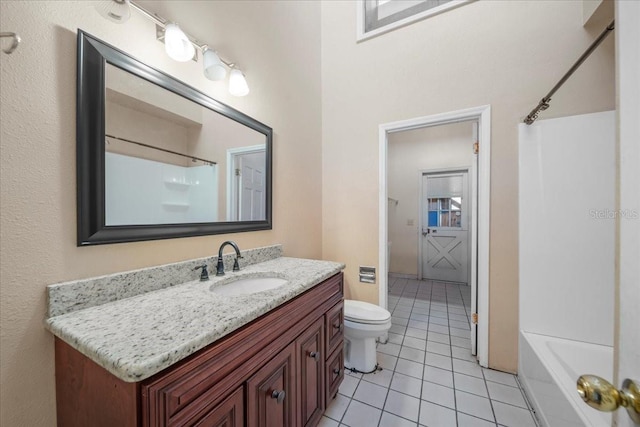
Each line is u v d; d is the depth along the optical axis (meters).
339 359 1.44
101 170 0.87
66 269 0.79
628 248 0.42
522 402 1.46
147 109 1.01
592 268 1.50
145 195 1.01
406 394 1.53
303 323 1.10
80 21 0.82
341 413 1.38
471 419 1.34
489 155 1.78
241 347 0.77
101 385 0.63
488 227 1.78
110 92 0.90
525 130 1.64
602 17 1.52
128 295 0.92
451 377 1.68
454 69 1.92
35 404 0.73
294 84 2.01
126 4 0.84
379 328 1.67
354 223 2.30
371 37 2.24
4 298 0.68
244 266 1.46
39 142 0.74
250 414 0.79
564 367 1.27
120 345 0.59
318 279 1.22
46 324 0.73
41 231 0.74
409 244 4.21
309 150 2.21
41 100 0.74
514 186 1.72
